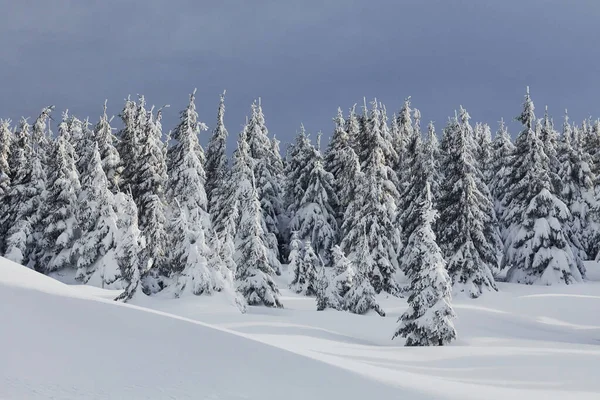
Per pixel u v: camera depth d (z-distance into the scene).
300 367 9.66
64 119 43.28
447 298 21.02
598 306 31.44
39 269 41.75
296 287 39.16
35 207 43.31
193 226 26.31
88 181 40.53
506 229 42.91
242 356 9.77
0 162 45.25
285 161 63.28
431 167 42.34
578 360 14.56
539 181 40.03
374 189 38.38
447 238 38.03
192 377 8.54
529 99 42.06
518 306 32.22
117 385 7.94
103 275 37.19
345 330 23.67
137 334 10.18
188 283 25.11
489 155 60.09
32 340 9.14
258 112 52.59
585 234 52.72
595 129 66.56
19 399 7.13
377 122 45.28
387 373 10.68
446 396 9.40
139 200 41.47
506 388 10.94
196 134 42.53
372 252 37.00
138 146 45.53
